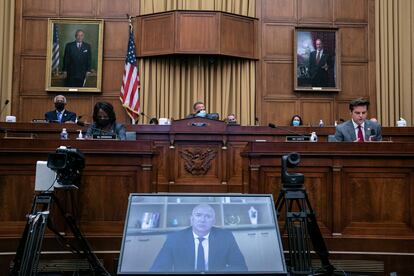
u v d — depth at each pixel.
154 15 9.23
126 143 3.67
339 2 9.74
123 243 2.53
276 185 3.78
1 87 9.23
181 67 9.47
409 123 9.49
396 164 3.74
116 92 9.46
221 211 2.68
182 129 6.34
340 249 3.65
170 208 2.67
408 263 3.59
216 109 9.41
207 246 2.56
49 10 9.54
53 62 9.38
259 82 9.55
